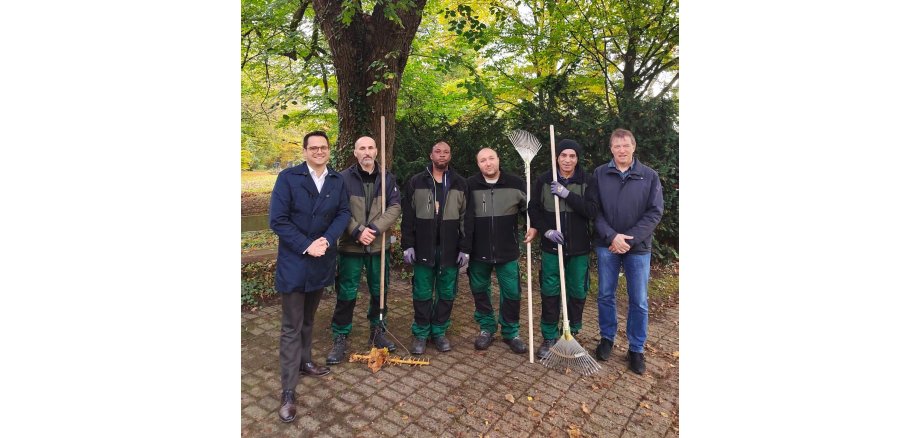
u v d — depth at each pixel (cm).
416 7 463
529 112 655
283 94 712
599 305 313
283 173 248
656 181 287
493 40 696
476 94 491
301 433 228
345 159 494
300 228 247
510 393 267
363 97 488
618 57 719
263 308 412
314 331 362
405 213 319
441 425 236
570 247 307
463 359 312
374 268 321
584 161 611
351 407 251
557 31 651
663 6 609
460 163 701
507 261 313
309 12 636
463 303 441
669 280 521
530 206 318
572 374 292
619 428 237
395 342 343
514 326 328
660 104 574
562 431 233
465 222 313
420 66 748
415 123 760
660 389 277
